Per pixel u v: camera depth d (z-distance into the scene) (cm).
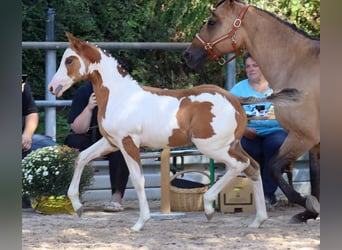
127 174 1170
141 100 973
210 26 1073
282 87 1037
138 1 1877
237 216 1119
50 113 1298
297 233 962
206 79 1845
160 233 965
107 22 1853
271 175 1031
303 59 1029
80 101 1188
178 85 1841
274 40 1048
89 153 1005
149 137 970
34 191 1134
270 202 1179
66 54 988
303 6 1752
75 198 1010
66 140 1199
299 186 1306
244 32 1064
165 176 1118
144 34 1862
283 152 1025
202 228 1004
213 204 1078
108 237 938
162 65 1848
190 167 1304
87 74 988
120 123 966
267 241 909
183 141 972
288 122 1015
